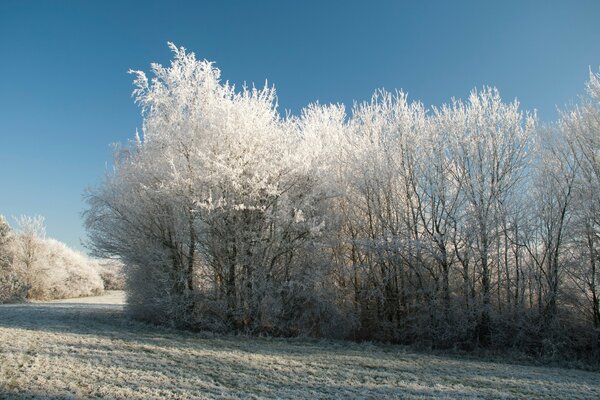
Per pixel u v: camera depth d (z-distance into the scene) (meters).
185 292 17.19
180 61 18.89
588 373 13.11
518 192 17.19
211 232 17.23
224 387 9.16
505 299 17.23
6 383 8.16
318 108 22.19
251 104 17.77
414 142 18.45
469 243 16.78
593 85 16.53
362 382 10.39
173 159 17.44
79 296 43.22
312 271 17.73
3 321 16.75
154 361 11.01
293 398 8.68
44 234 38.31
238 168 16.41
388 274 18.22
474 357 15.13
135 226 18.89
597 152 16.16
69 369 9.53
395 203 18.64
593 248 16.06
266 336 16.61
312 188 17.86
